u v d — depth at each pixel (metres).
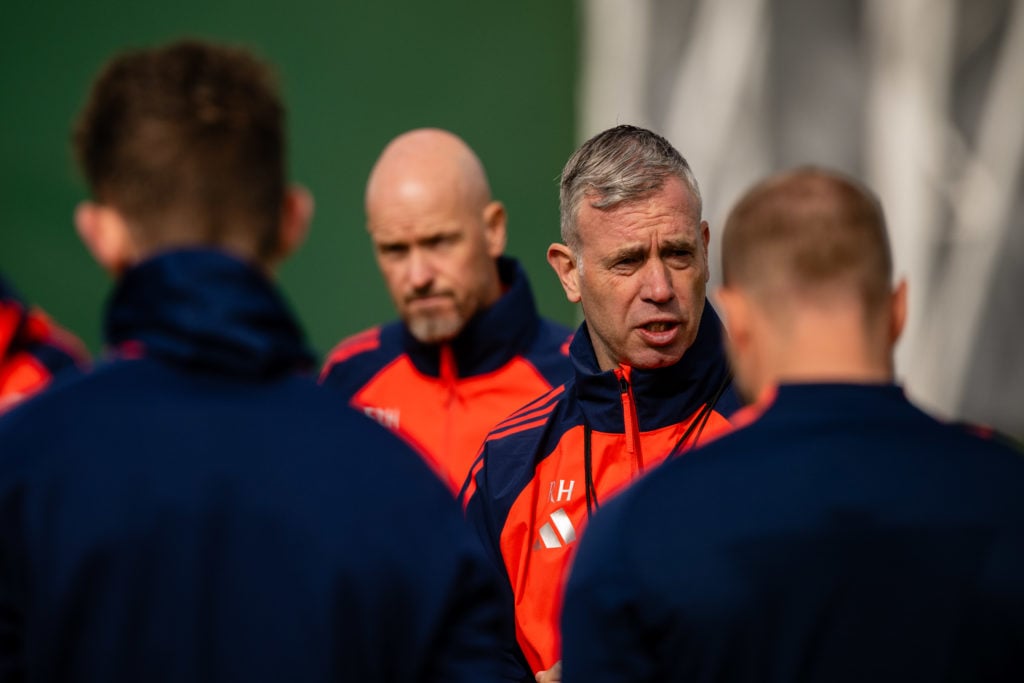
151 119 4.72
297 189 5.20
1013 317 20.84
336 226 22.38
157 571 4.42
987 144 21.08
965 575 4.50
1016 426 20.64
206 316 4.58
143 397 4.61
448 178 11.05
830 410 4.82
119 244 4.84
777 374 4.98
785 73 21.83
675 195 7.73
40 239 22.48
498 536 8.05
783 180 5.11
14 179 22.53
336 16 22.50
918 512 4.58
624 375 7.82
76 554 4.39
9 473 4.47
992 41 21.06
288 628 4.45
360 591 4.52
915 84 21.36
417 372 11.78
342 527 4.54
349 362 12.35
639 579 4.74
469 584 4.75
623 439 7.89
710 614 4.61
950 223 21.19
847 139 21.66
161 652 4.39
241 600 4.45
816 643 4.53
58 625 4.37
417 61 22.47
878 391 4.87
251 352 4.62
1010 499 4.62
